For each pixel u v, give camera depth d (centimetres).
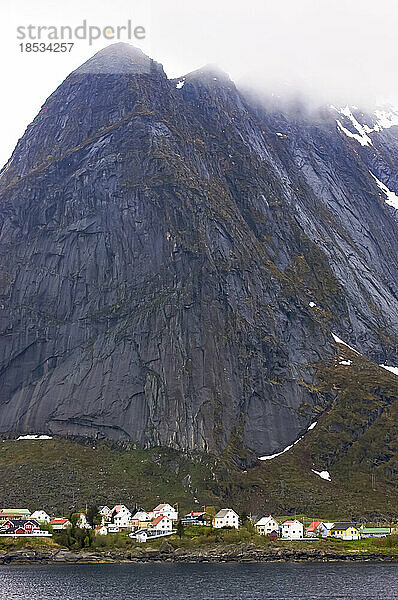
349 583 17450
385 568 19475
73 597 16075
